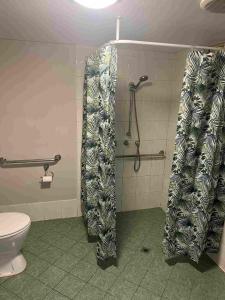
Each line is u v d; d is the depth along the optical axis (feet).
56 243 7.54
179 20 5.05
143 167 9.43
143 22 5.19
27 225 6.03
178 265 6.63
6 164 8.02
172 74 8.62
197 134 5.50
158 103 8.81
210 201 5.81
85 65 7.39
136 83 8.36
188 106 5.34
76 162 8.66
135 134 8.91
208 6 4.00
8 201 8.44
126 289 5.77
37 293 5.60
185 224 6.20
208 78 5.16
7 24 5.46
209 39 6.63
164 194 9.78
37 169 8.38
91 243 7.56
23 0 4.05
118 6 4.26
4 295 5.53
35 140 8.05
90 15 4.76
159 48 7.72
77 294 5.59
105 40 6.87
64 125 8.14
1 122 7.61
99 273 6.27
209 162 5.42
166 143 9.36
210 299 5.52
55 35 6.39
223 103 5.22
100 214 5.96
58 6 4.31
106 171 5.66
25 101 7.60
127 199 9.69
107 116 5.38
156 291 5.73
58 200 8.93
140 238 7.93
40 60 7.35
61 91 7.79
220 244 6.43
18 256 6.32
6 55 7.07
